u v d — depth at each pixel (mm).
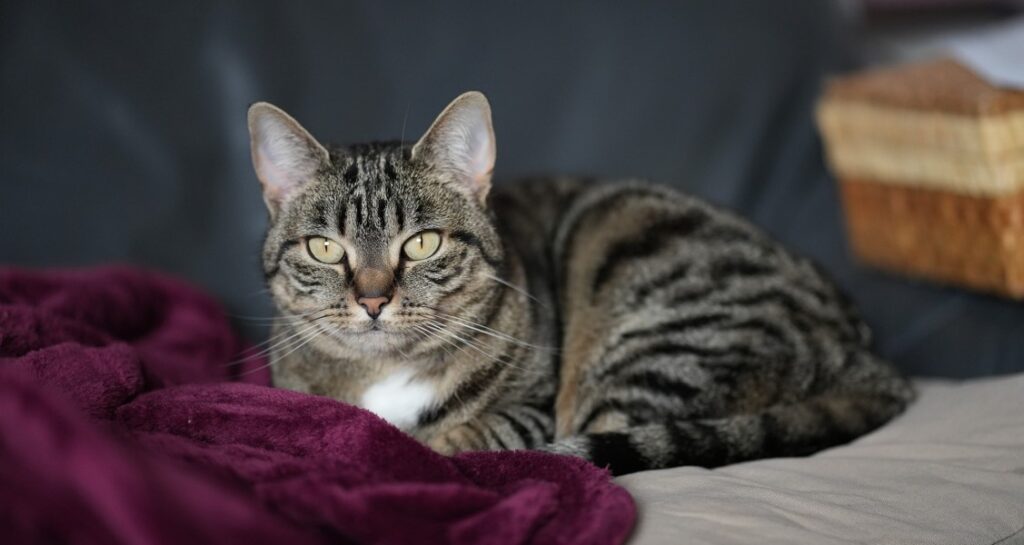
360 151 618
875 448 560
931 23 974
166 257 729
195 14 735
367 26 769
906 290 779
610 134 793
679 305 625
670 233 655
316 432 501
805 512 487
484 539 448
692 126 800
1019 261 699
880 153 751
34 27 712
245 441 500
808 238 823
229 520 427
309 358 619
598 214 682
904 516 489
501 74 782
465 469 504
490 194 640
